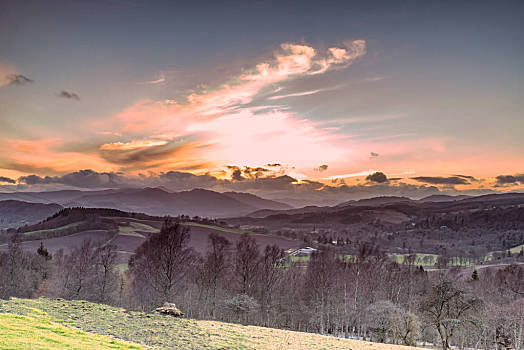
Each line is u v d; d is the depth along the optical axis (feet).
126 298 367.66
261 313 320.91
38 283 428.15
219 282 341.21
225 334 143.74
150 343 108.17
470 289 248.52
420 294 383.04
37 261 474.49
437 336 301.43
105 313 148.25
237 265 338.75
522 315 279.08
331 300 333.01
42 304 148.25
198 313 314.14
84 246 369.50
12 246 389.80
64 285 351.87
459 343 302.66
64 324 113.60
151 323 142.72
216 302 316.19
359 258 405.18
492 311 290.76
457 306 234.79
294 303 363.97
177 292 301.02
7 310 118.73
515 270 545.85
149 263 310.24
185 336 127.13
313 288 347.77
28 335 83.10
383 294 369.09
